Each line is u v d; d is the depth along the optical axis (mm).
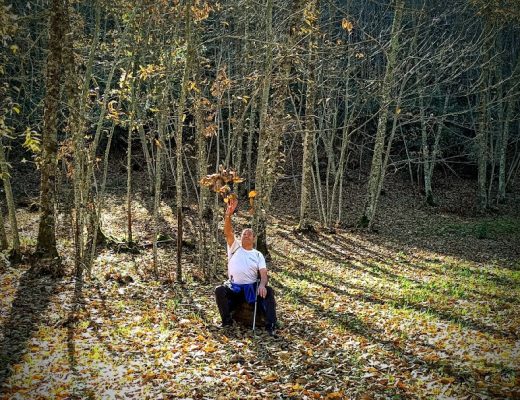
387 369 6172
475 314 8789
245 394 5477
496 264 15086
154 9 11734
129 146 14180
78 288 9609
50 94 10336
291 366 6254
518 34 33125
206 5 11258
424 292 10758
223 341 7078
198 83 12812
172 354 6535
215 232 11578
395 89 21359
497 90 29094
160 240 15273
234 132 12359
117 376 5879
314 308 9211
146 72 12039
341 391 5512
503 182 29625
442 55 19719
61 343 6836
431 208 27078
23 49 16375
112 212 20156
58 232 15250
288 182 29062
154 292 9820
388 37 23250
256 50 14398
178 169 10797
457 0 23453
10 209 11219
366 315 8703
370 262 14906
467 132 34500
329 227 20141
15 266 10930
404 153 33406
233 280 7852
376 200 20922
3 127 7707
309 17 12281
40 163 10977
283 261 14555
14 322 7574
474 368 5973
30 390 5461
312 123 17812
